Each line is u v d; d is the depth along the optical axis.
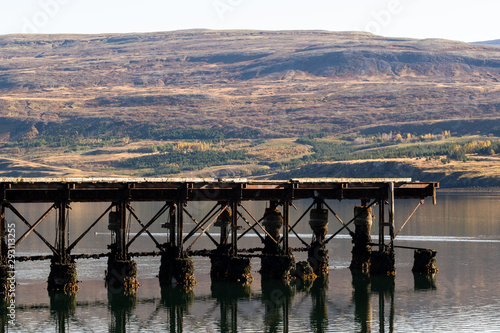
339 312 51.25
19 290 55.88
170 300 53.81
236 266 56.41
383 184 61.09
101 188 50.41
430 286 59.41
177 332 46.31
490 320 48.81
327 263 62.53
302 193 60.31
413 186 61.53
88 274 63.12
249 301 53.97
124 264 53.12
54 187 49.25
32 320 48.06
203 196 54.78
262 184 55.75
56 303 51.56
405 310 51.59
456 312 50.97
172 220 55.22
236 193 54.97
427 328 47.19
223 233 58.12
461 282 60.97
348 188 59.03
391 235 61.69
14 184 47.97
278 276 58.34
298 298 55.03
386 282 60.41
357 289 58.03
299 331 46.66
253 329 47.12
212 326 47.72
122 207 51.72
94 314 49.75
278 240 58.94
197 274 62.91
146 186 51.75
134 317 49.31
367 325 48.00
